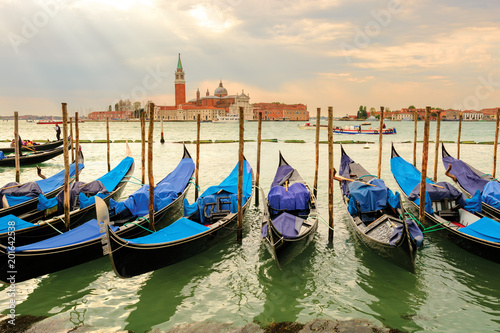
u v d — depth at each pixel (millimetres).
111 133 67000
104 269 8805
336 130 62688
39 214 10688
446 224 9539
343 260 9242
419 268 8703
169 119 162500
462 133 61594
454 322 6680
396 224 9148
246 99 165250
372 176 15164
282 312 7062
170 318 6898
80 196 10938
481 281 8086
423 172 10023
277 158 27594
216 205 11000
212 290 7918
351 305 7273
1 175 21125
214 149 34469
